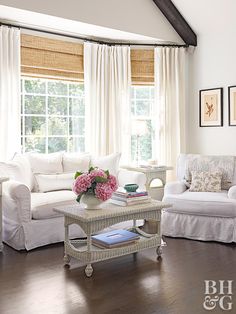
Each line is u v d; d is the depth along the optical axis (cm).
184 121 652
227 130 616
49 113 600
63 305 295
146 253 418
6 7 470
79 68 604
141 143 666
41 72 566
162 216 488
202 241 464
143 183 524
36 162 516
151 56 642
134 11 580
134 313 282
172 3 603
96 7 541
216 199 461
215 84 627
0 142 518
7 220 445
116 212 365
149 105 665
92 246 377
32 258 401
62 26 552
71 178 522
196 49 650
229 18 584
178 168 553
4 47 516
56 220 451
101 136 618
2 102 518
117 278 348
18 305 295
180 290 321
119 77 622
